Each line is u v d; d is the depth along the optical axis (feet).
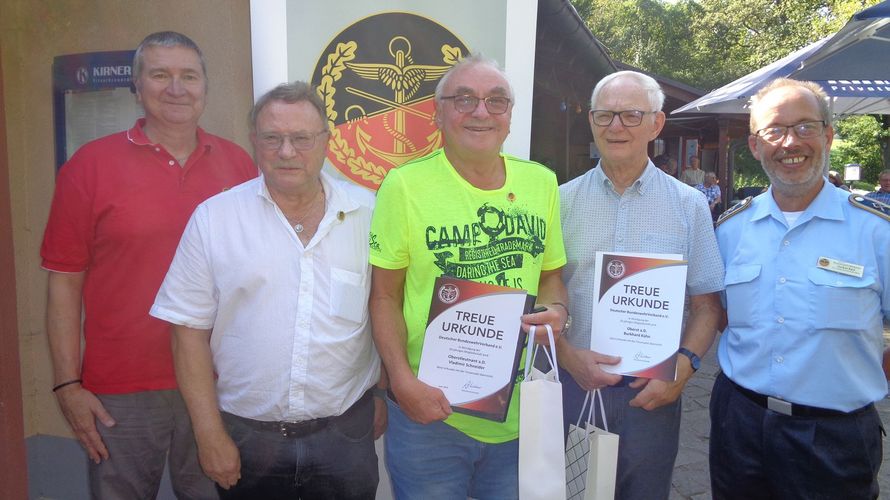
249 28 8.27
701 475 12.12
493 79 5.76
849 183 67.00
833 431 6.29
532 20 8.21
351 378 6.17
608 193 6.97
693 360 6.73
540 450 5.57
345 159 8.07
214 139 7.34
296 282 5.79
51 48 9.12
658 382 6.48
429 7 8.04
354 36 7.93
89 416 6.93
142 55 6.63
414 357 6.11
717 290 6.89
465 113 5.74
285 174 5.62
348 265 6.00
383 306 6.08
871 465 6.37
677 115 38.65
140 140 6.68
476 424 6.17
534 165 6.45
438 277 5.80
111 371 6.89
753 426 6.73
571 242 7.06
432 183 5.98
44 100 9.34
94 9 8.77
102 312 6.82
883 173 30.07
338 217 5.98
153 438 7.18
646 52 106.01
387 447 6.55
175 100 6.61
